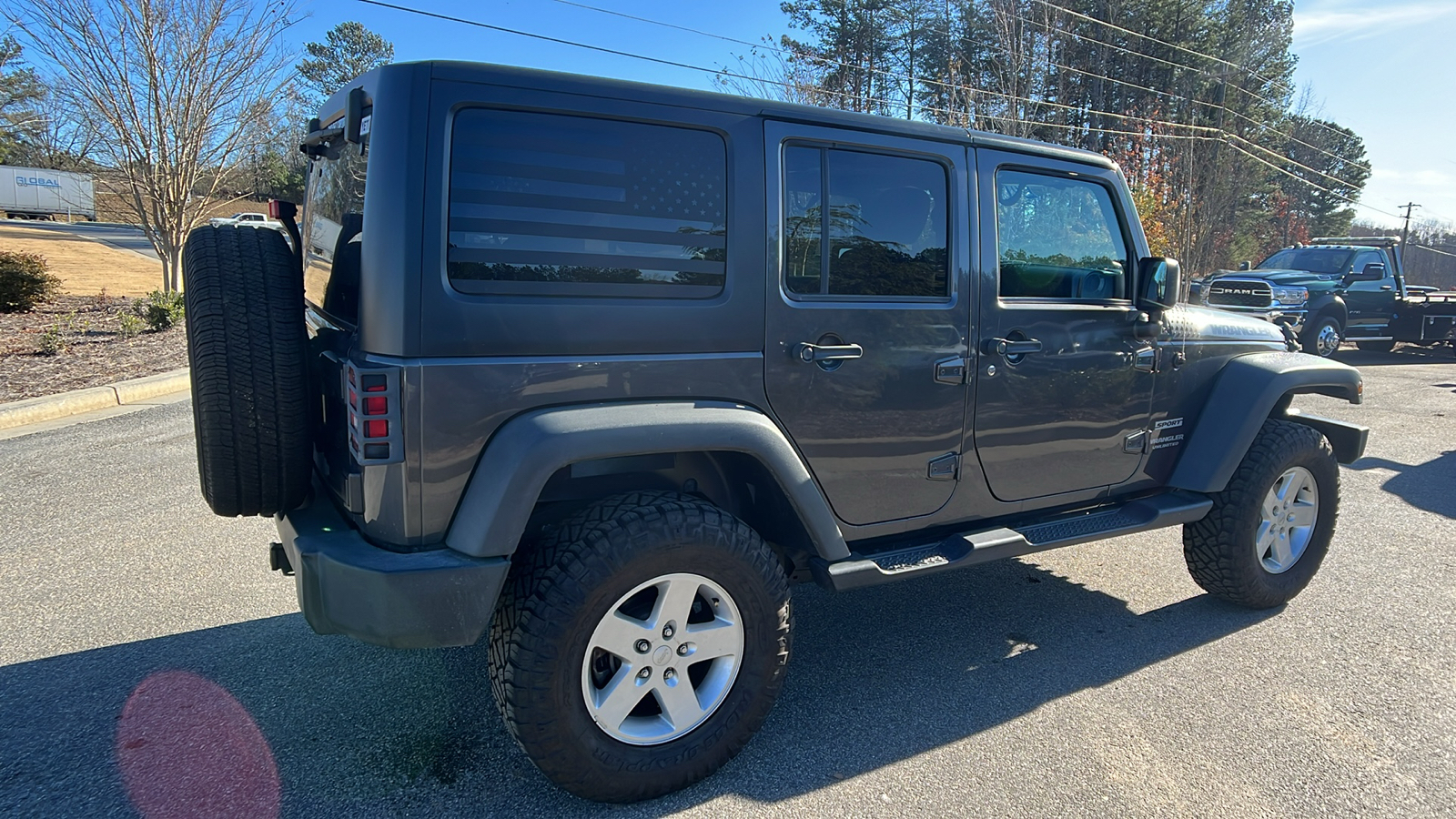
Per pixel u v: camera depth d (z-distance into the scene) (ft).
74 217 135.23
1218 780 8.66
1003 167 10.42
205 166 47.52
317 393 9.12
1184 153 83.61
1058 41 78.89
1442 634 12.28
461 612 7.25
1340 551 15.90
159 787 8.24
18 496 17.39
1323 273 48.21
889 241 9.54
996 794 8.38
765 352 8.64
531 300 7.50
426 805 8.07
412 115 7.11
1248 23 114.01
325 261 9.62
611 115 7.87
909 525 10.10
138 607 12.42
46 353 33.94
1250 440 12.21
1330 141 155.74
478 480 7.34
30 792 8.11
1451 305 50.31
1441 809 8.25
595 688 8.04
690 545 7.92
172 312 41.98
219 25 44.80
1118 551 15.89
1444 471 21.97
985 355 10.22
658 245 8.10
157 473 19.08
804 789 8.46
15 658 10.85
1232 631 12.38
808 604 13.32
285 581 13.42
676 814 8.05
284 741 9.11
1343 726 9.74
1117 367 11.45
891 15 92.58
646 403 8.00
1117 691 10.53
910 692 10.49
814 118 8.96
